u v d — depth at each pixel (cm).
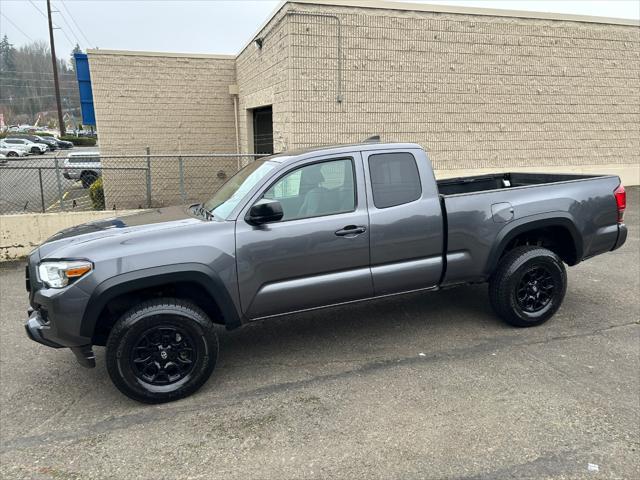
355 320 509
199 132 1467
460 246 445
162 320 353
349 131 1028
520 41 1141
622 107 1274
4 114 8738
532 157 1207
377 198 420
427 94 1081
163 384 364
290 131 986
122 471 289
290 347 451
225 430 326
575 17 1178
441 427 319
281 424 330
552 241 505
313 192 407
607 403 339
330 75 994
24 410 361
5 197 1134
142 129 1427
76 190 1245
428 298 568
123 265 348
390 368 402
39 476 287
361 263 415
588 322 484
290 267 393
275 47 1044
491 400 348
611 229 496
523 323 469
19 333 510
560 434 307
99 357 452
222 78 1463
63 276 344
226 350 451
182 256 360
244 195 396
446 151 1123
